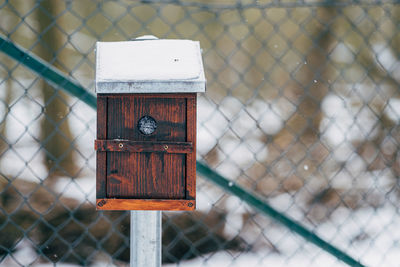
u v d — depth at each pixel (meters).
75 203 4.48
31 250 3.48
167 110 1.33
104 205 1.34
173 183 1.36
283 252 3.52
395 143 5.81
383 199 4.87
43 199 4.56
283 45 6.49
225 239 3.81
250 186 5.36
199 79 1.27
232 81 6.70
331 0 4.42
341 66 6.24
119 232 3.85
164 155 1.34
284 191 5.20
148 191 1.36
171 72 1.29
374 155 5.74
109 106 1.32
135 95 1.30
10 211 4.22
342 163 5.68
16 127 5.75
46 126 5.73
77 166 5.39
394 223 4.23
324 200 4.90
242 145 6.21
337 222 4.29
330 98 6.31
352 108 6.28
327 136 6.14
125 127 1.33
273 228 4.01
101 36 2.71
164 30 6.24
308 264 3.31
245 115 6.67
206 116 6.60
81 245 3.61
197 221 4.15
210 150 6.04
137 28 6.15
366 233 3.99
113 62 1.33
